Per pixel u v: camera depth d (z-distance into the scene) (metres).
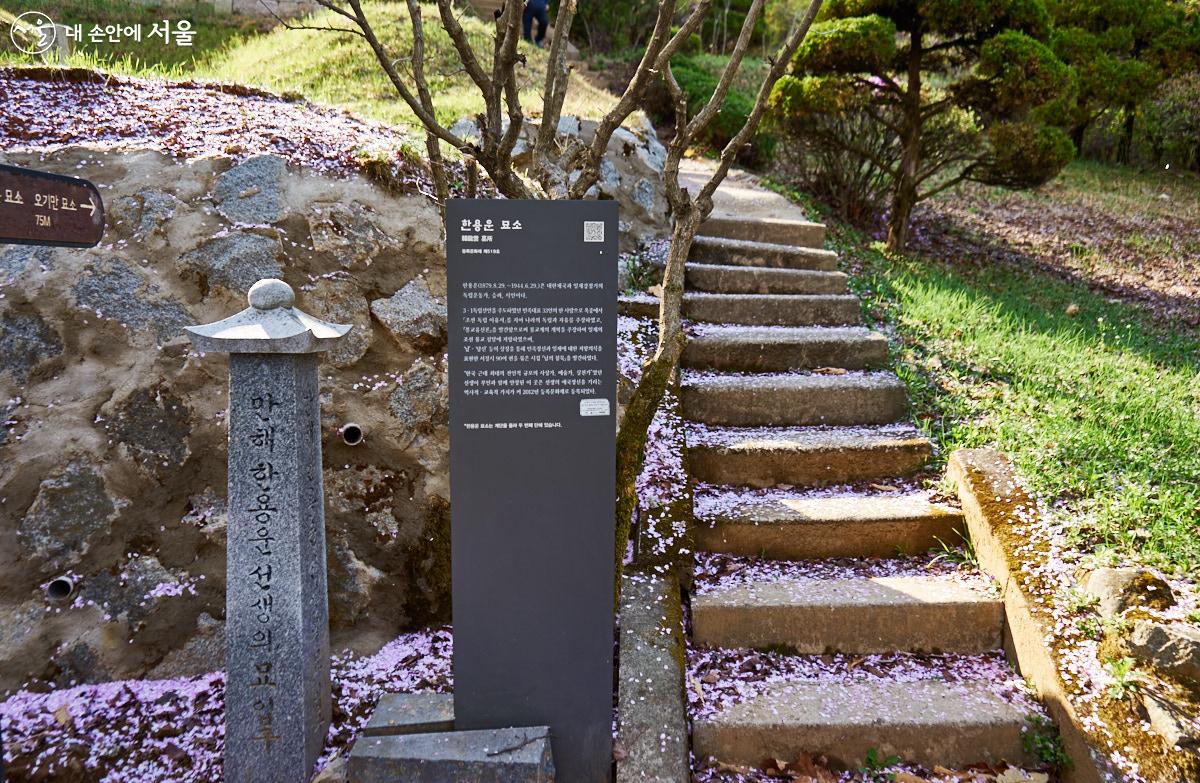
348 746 2.77
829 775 2.78
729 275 5.79
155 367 3.24
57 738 2.74
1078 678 2.80
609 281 2.47
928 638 3.30
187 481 3.23
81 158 3.43
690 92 10.38
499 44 2.85
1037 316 6.38
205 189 3.49
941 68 8.38
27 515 3.02
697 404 4.54
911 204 7.86
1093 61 11.33
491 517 2.55
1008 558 3.32
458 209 2.41
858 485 4.15
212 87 4.63
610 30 15.09
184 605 3.15
